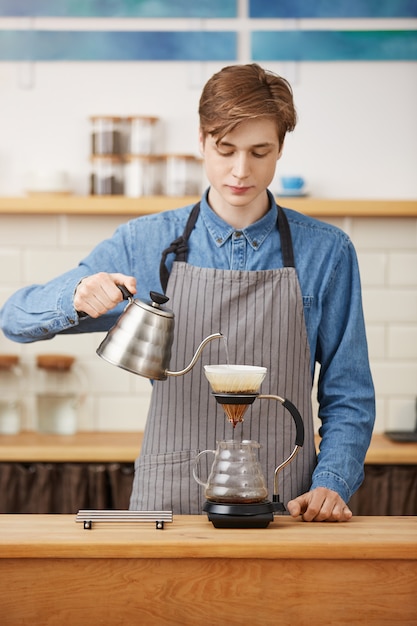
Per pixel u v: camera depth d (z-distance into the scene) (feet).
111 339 7.27
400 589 6.49
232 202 7.66
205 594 6.44
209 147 7.62
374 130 14.15
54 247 14.17
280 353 7.97
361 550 6.40
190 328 7.99
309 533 6.72
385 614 6.49
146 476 7.95
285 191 13.69
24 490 12.66
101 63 14.11
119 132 13.79
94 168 13.78
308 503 7.28
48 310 7.57
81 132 14.15
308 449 8.06
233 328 7.95
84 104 14.12
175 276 8.11
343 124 14.14
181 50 13.96
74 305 7.37
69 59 13.99
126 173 13.78
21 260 14.17
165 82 14.08
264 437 7.89
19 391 13.84
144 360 7.16
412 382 14.26
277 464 7.89
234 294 7.98
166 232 8.39
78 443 13.07
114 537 6.49
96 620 6.43
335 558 6.43
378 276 14.20
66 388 13.75
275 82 7.53
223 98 7.35
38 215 14.12
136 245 8.34
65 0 13.89
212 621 6.46
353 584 6.47
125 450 12.64
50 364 13.71
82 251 14.17
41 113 14.14
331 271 8.31
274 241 8.32
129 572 6.42
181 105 14.08
